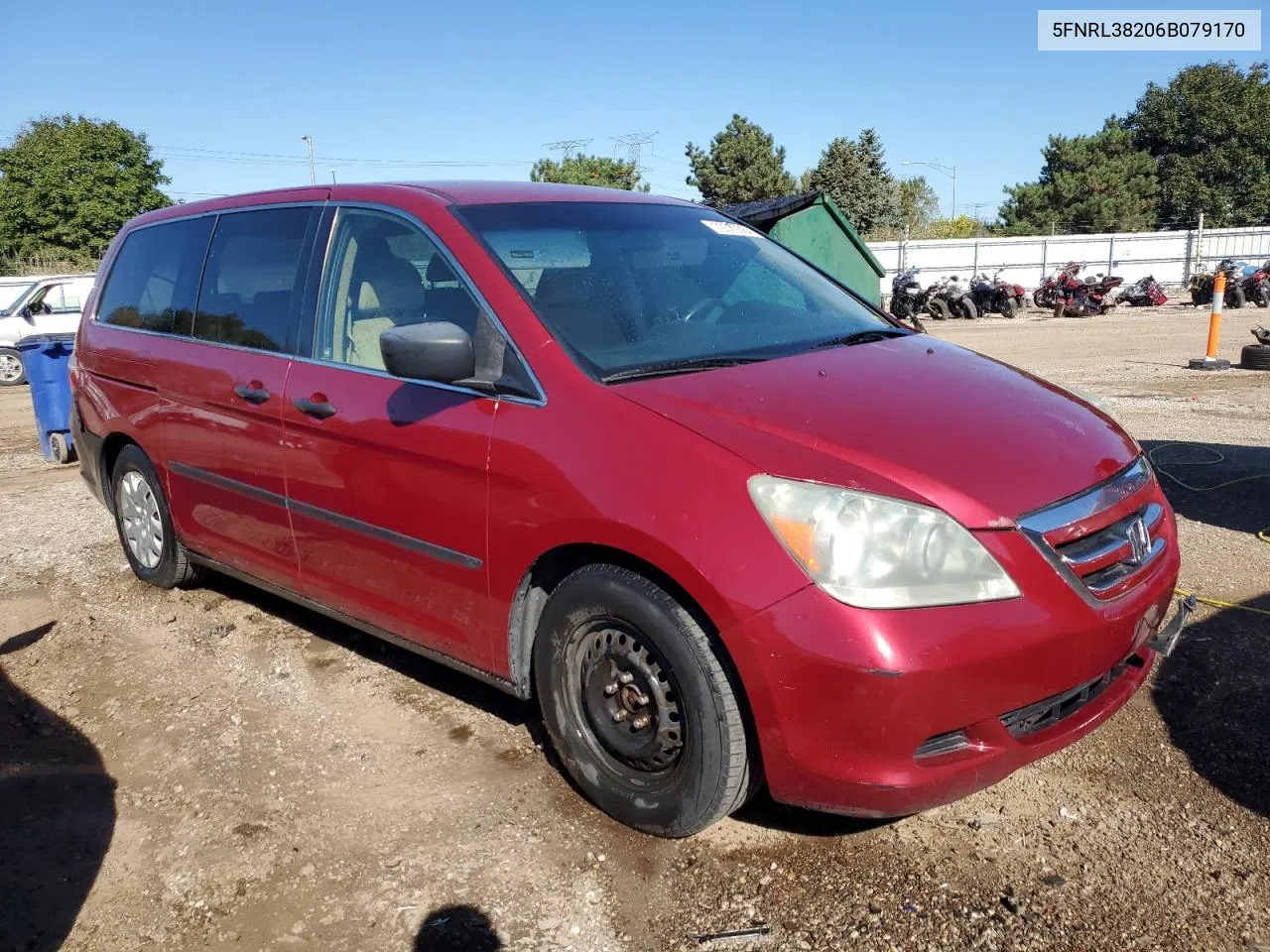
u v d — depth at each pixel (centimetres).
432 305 326
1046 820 288
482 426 292
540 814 296
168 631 445
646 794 276
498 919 253
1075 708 268
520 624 300
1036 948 238
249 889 269
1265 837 276
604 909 255
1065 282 2339
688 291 345
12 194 4072
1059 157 5047
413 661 405
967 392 297
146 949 248
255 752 338
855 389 285
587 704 286
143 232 489
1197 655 384
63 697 385
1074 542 255
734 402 269
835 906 253
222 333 407
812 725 236
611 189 404
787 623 234
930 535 236
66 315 1769
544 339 293
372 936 249
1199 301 2448
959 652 231
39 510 687
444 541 308
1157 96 4884
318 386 348
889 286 3116
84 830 298
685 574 246
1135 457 301
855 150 5028
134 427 455
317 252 371
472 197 350
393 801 305
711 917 251
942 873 265
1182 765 313
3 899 267
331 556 357
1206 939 239
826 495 238
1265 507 582
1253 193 4659
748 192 4569
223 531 415
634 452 261
